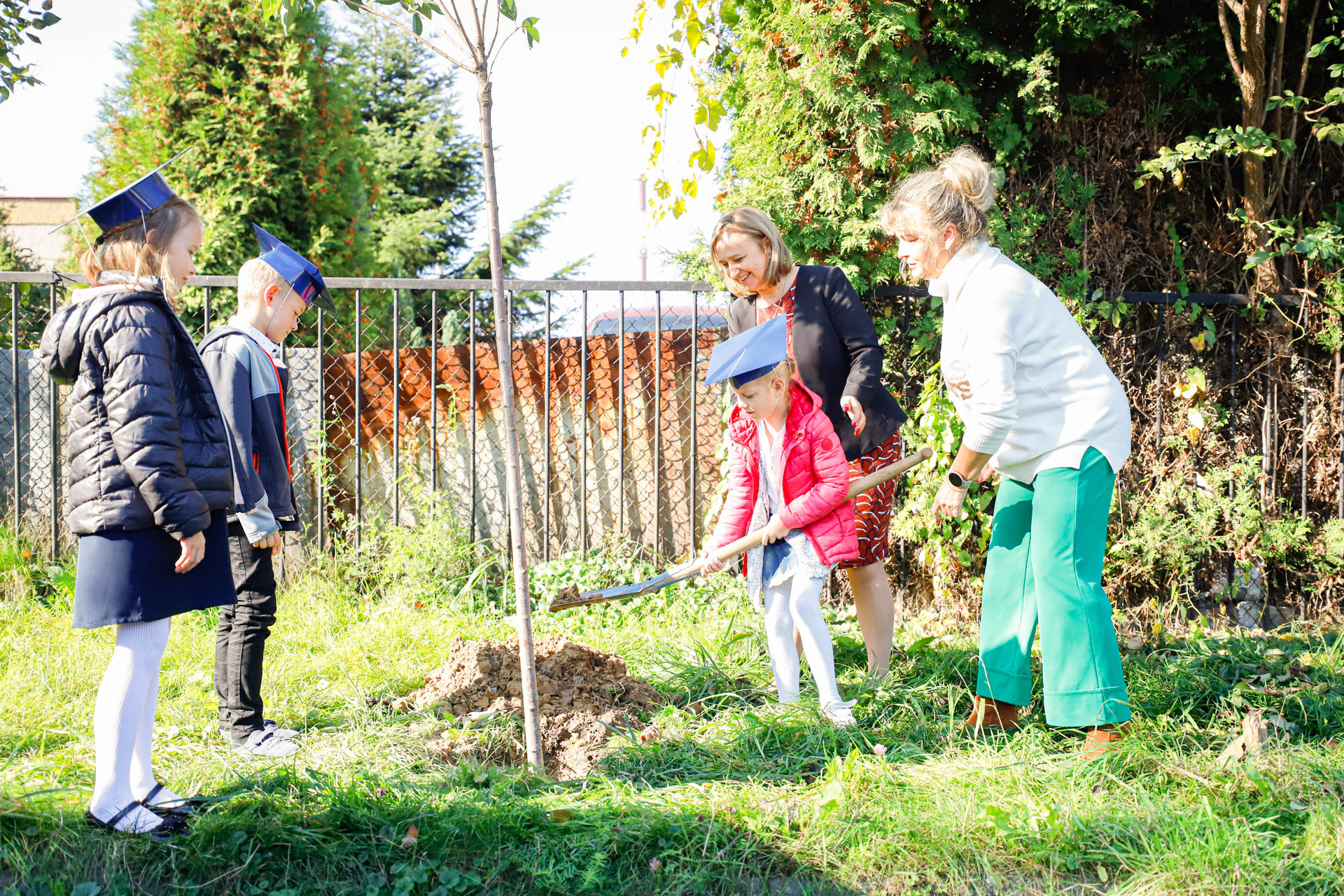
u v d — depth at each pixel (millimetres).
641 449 5172
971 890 2133
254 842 2244
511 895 2121
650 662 3797
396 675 3754
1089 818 2318
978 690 3037
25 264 10430
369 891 2088
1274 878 2059
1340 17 4707
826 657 3084
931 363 4656
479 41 2580
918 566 4734
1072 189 4758
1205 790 2516
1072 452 2750
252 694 2955
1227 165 4789
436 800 2459
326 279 4715
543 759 2982
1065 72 4914
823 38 4289
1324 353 4852
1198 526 4617
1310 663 3666
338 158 9289
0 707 3170
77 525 2295
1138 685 3371
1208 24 4746
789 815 2391
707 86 4664
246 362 2904
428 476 5336
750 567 3184
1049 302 2795
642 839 2283
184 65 8750
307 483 5145
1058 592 2764
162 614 2324
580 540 5188
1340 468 4797
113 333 2262
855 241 4379
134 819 2301
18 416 4910
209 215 8562
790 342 3447
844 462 3049
